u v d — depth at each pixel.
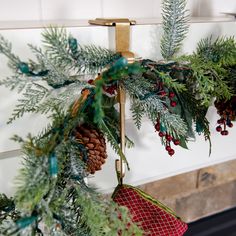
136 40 0.59
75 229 0.46
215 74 0.54
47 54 0.47
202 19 0.69
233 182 1.02
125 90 0.52
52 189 0.42
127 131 0.69
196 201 0.97
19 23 0.59
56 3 0.67
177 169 0.77
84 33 0.54
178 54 0.62
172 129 0.52
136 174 0.73
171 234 0.52
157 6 0.76
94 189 0.49
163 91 0.52
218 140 0.80
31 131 0.56
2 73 0.50
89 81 0.49
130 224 0.44
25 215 0.40
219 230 1.00
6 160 0.58
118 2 0.72
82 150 0.47
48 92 0.49
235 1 0.83
